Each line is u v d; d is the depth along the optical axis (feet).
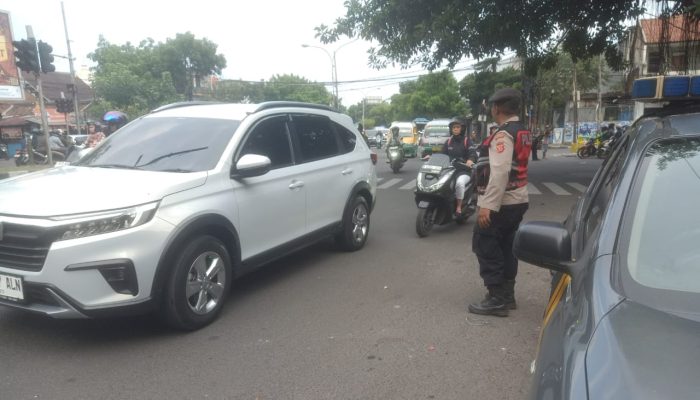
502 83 133.28
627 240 6.44
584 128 131.13
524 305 15.29
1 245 11.61
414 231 25.79
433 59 48.96
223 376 11.02
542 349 6.39
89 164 15.52
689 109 8.89
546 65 53.52
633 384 4.45
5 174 56.49
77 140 83.05
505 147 13.19
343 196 20.18
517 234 7.67
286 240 16.97
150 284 11.92
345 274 18.35
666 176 7.04
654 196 6.85
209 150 14.90
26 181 13.55
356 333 13.24
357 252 21.48
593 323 5.48
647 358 4.72
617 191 7.20
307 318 14.25
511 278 14.55
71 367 11.37
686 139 7.52
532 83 92.48
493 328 13.55
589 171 59.21
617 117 131.95
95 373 11.12
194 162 14.53
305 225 17.94
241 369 11.32
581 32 49.57
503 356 11.94
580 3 44.96
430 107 208.03
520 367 11.41
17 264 11.48
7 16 100.32
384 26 46.44
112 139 16.72
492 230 13.91
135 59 160.97
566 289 7.27
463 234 25.03
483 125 101.81
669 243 6.31
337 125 20.84
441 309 14.94
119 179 13.07
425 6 44.39
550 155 99.50
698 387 4.32
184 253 12.69
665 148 7.46
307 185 17.84
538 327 13.61
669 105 9.73
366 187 21.75
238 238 14.65
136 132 16.61
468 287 16.97
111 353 12.04
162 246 12.07
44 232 11.06
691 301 5.61
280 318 14.24
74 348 12.28
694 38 34.91
